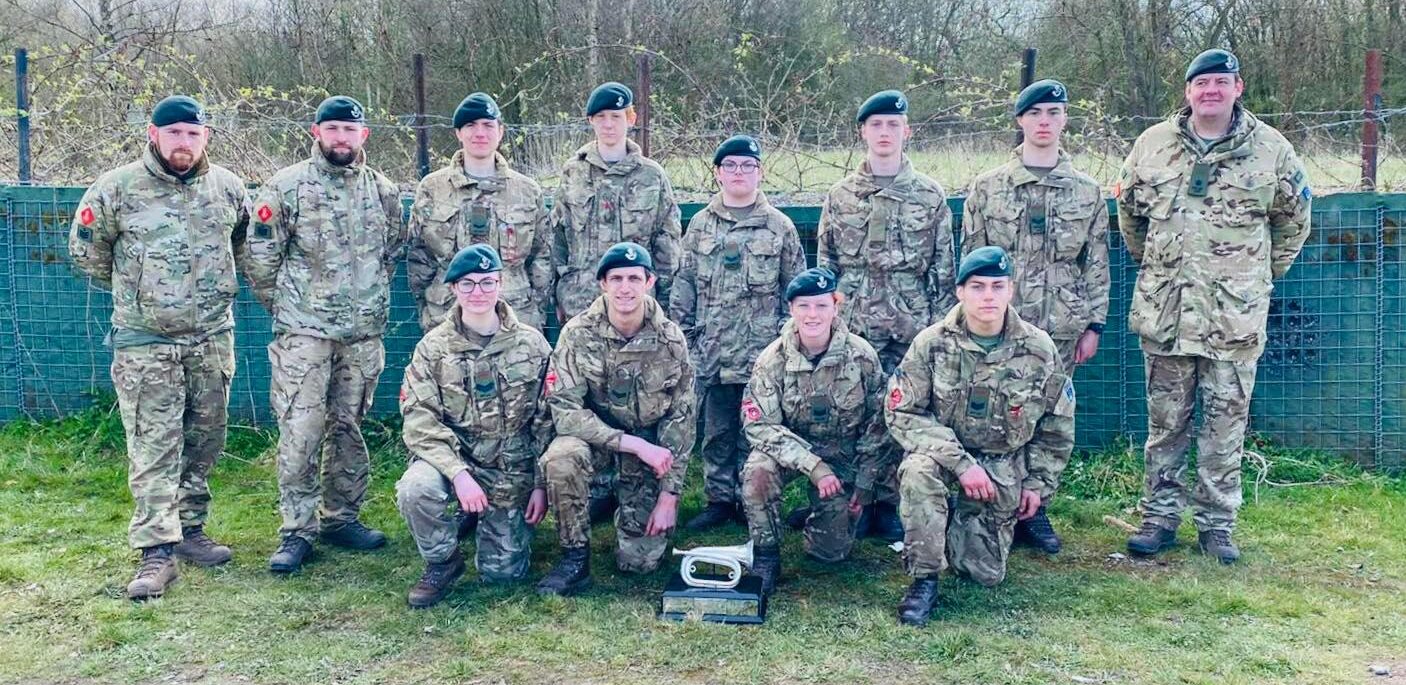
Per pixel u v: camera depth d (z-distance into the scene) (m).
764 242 5.10
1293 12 14.30
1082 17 14.91
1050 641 3.85
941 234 5.00
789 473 4.46
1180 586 4.36
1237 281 4.56
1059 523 5.22
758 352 5.11
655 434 4.56
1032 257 4.90
